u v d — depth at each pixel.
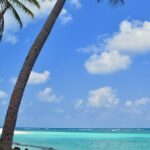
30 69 18.52
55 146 60.03
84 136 112.19
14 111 17.84
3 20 30.77
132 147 61.25
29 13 29.11
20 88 18.11
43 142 71.69
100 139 90.25
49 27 19.14
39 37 18.95
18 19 30.34
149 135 122.19
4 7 29.59
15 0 28.58
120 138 97.31
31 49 18.77
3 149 17.48
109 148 58.12
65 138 94.25
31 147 45.88
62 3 19.53
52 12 19.34
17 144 50.59
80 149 54.62
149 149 56.22
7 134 17.69
